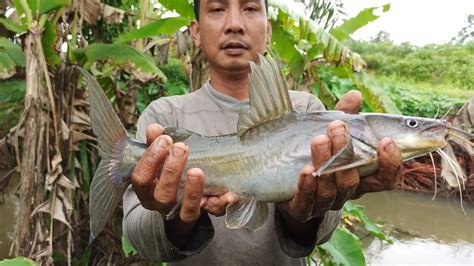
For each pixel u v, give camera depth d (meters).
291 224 0.79
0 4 2.11
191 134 0.80
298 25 2.01
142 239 0.80
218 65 0.93
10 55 1.75
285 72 2.32
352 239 1.90
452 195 3.90
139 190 0.70
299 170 0.74
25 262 1.25
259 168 0.76
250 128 0.78
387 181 0.70
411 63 7.22
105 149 0.77
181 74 3.22
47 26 1.62
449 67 6.82
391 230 3.37
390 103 2.04
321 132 0.75
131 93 2.03
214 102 0.93
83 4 1.80
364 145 0.74
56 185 1.56
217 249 0.88
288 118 0.77
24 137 1.54
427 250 3.01
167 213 0.71
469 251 3.01
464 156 2.86
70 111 1.75
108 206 0.76
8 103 2.39
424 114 4.70
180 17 1.83
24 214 1.53
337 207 0.73
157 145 0.69
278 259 0.90
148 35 1.86
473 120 1.49
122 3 2.57
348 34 2.28
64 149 1.76
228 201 0.75
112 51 1.74
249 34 0.91
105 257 2.06
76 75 1.75
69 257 1.61
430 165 3.95
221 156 0.78
